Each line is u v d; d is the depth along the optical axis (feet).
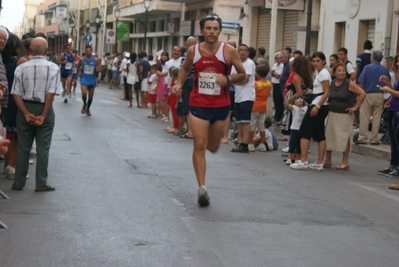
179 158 51.24
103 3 277.23
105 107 101.50
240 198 37.19
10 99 39.91
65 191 37.19
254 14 138.82
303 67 50.65
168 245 27.22
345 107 49.57
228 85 35.32
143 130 70.69
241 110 57.00
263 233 29.91
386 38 89.66
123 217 31.65
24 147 37.06
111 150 53.83
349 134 50.08
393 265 26.37
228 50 34.65
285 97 52.16
